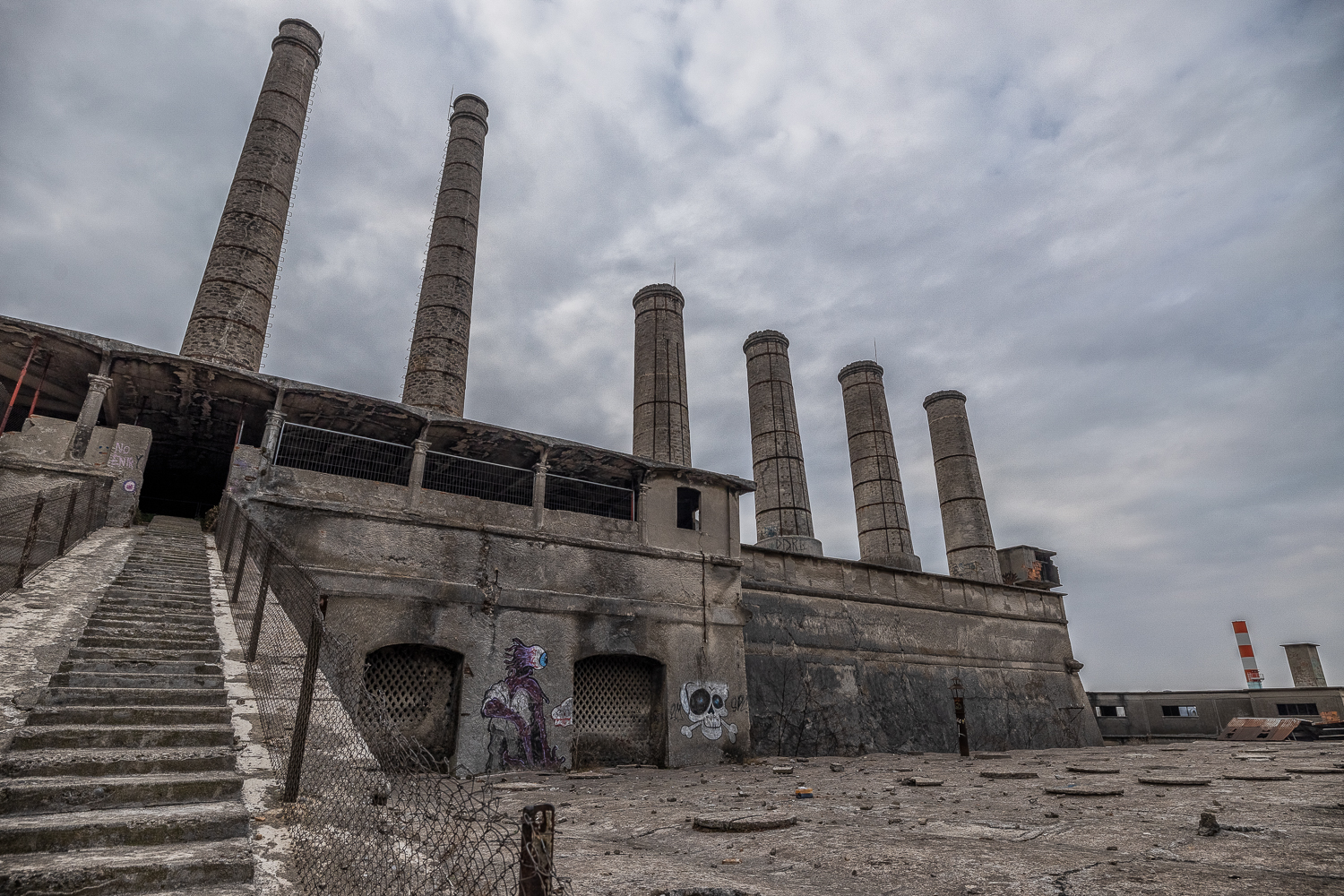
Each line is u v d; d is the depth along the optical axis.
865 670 22.86
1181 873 4.70
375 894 3.40
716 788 11.08
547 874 2.46
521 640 14.66
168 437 18.59
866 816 7.80
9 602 7.68
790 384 36.78
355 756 4.12
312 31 28.19
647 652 16.41
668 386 33.41
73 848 3.91
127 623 7.97
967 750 18.22
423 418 15.77
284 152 25.22
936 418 40.12
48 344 13.55
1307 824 6.32
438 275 27.64
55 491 9.71
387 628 13.15
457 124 31.88
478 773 13.09
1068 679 29.25
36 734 5.05
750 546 22.12
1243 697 33.09
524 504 21.02
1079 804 8.26
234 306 21.95
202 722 5.98
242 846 4.14
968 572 36.00
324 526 13.30
